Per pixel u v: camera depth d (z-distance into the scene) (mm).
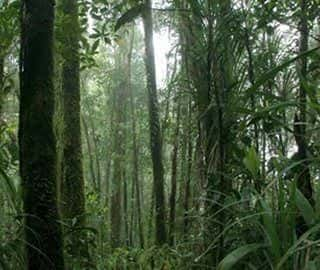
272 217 2205
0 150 4047
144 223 11328
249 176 2928
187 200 5852
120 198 13844
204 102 3141
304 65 2992
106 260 4430
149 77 6262
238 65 3119
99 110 15375
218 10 3043
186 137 5957
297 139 2850
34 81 2781
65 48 4117
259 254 2467
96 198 6492
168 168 11500
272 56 3664
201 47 3102
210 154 3148
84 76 13875
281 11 3910
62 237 2793
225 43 3047
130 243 11273
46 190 2738
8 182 2889
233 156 3020
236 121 2953
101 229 5258
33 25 2805
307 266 1990
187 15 3305
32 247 2641
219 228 2836
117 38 4387
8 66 4992
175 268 3580
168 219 7035
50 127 2799
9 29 3734
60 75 5441
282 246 2184
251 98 2986
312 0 3809
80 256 3756
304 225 2572
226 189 2965
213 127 3102
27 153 2756
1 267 2648
